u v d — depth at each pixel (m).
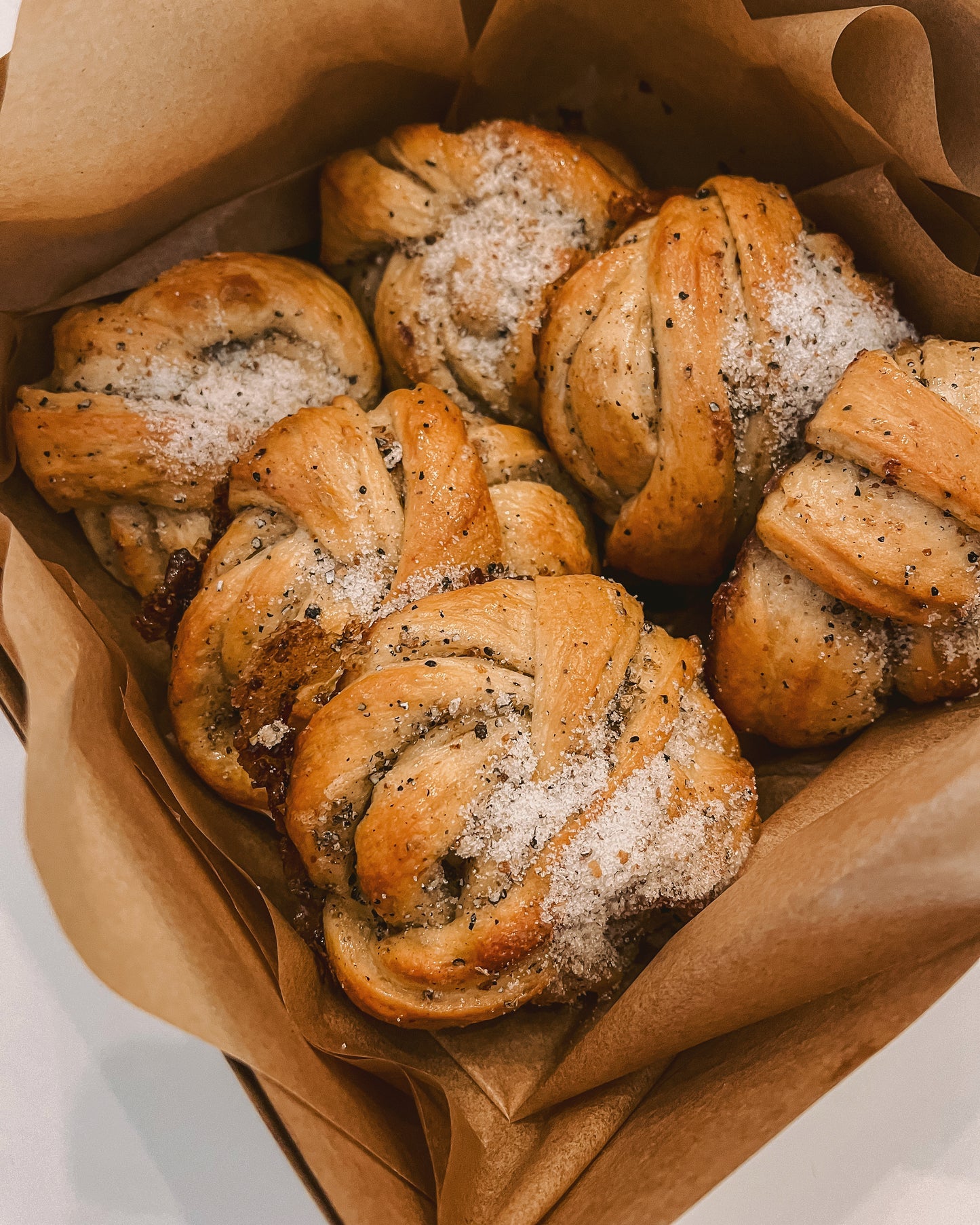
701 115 0.36
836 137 0.34
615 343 0.33
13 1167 0.33
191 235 0.36
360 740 0.31
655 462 0.34
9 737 0.35
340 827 0.31
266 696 0.33
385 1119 0.31
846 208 0.35
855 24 0.32
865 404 0.31
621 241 0.35
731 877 0.31
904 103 0.33
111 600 0.35
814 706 0.34
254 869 0.33
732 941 0.29
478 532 0.33
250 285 0.35
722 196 0.34
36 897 0.35
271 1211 0.33
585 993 0.33
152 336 0.34
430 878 0.31
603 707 0.31
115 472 0.34
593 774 0.31
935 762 0.28
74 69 0.30
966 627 0.32
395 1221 0.30
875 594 0.32
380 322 0.37
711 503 0.34
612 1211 0.28
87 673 0.30
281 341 0.36
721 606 0.34
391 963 0.31
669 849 0.31
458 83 0.36
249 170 0.35
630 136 0.38
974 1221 0.33
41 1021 0.34
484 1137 0.31
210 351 0.35
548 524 0.34
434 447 0.33
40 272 0.34
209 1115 0.34
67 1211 0.33
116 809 0.30
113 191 0.33
